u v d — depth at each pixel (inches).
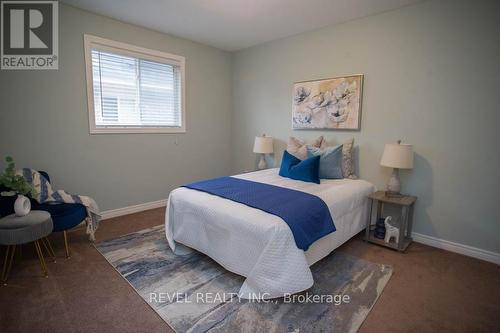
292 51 141.9
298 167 113.0
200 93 160.2
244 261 72.1
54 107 110.0
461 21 91.3
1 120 99.0
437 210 102.0
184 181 159.2
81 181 120.2
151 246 99.7
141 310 65.4
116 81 128.0
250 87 166.2
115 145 128.9
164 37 139.5
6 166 101.0
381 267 86.6
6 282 75.7
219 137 175.2
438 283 78.2
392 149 99.4
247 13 113.3
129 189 135.9
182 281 77.5
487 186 91.2
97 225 104.4
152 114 143.0
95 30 116.5
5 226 73.2
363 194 106.1
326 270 84.4
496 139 88.4
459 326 61.4
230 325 60.6
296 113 142.0
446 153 98.3
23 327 59.4
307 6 105.3
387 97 110.7
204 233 83.7
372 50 113.1
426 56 99.6
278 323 61.2
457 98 94.4
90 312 64.4
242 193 89.2
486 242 92.5
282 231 66.0
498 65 86.0
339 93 123.9
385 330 59.8
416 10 100.4
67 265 85.6
